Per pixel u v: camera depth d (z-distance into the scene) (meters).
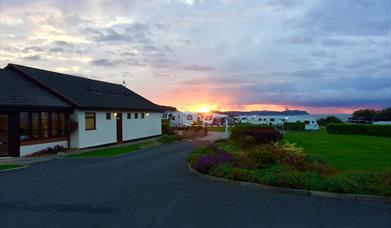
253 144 20.41
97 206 8.06
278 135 22.02
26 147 19.33
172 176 12.17
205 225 6.73
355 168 13.52
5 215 7.32
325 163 13.43
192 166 13.81
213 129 54.31
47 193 9.43
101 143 26.06
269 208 7.94
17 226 6.62
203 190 9.80
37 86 22.70
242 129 22.44
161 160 16.95
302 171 11.22
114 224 6.75
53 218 7.11
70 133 23.12
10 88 19.88
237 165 12.16
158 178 11.77
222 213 7.52
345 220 7.11
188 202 8.45
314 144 25.45
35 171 13.53
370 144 25.69
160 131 38.84
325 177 9.85
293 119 58.62
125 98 33.09
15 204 8.23
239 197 8.96
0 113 18.38
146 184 10.70
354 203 8.43
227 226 6.68
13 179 11.66
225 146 19.12
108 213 7.49
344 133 43.19
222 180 10.95
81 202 8.43
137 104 33.62
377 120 65.56
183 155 19.17
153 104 38.75
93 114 25.12
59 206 8.05
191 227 6.61
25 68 23.62
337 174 10.47
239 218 7.18
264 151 12.48
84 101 24.23
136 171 13.41
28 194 9.30
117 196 9.07
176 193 9.42
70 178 11.83
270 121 61.91
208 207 8.00
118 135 29.12
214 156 13.50
